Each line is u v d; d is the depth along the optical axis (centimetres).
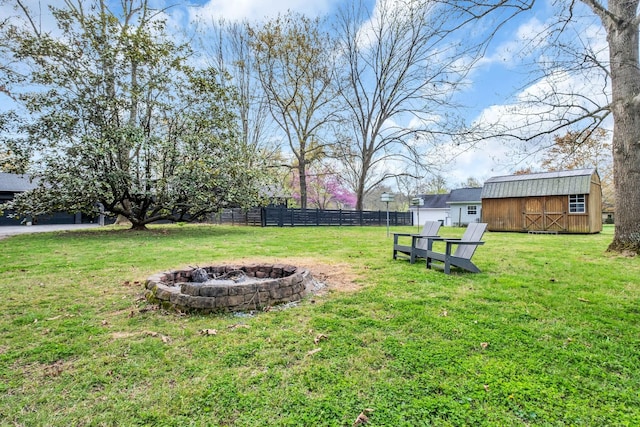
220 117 1236
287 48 1842
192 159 1166
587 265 568
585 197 1415
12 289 415
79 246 829
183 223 1934
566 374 209
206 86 1197
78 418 170
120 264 582
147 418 170
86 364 225
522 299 367
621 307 339
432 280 458
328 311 331
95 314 325
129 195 1164
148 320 307
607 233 1536
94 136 1034
